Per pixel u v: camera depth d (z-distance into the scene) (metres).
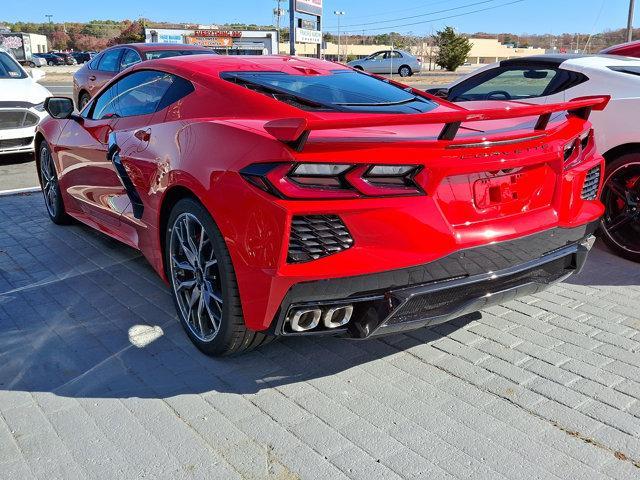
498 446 2.31
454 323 3.38
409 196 2.41
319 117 2.90
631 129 4.30
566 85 4.91
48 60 63.03
